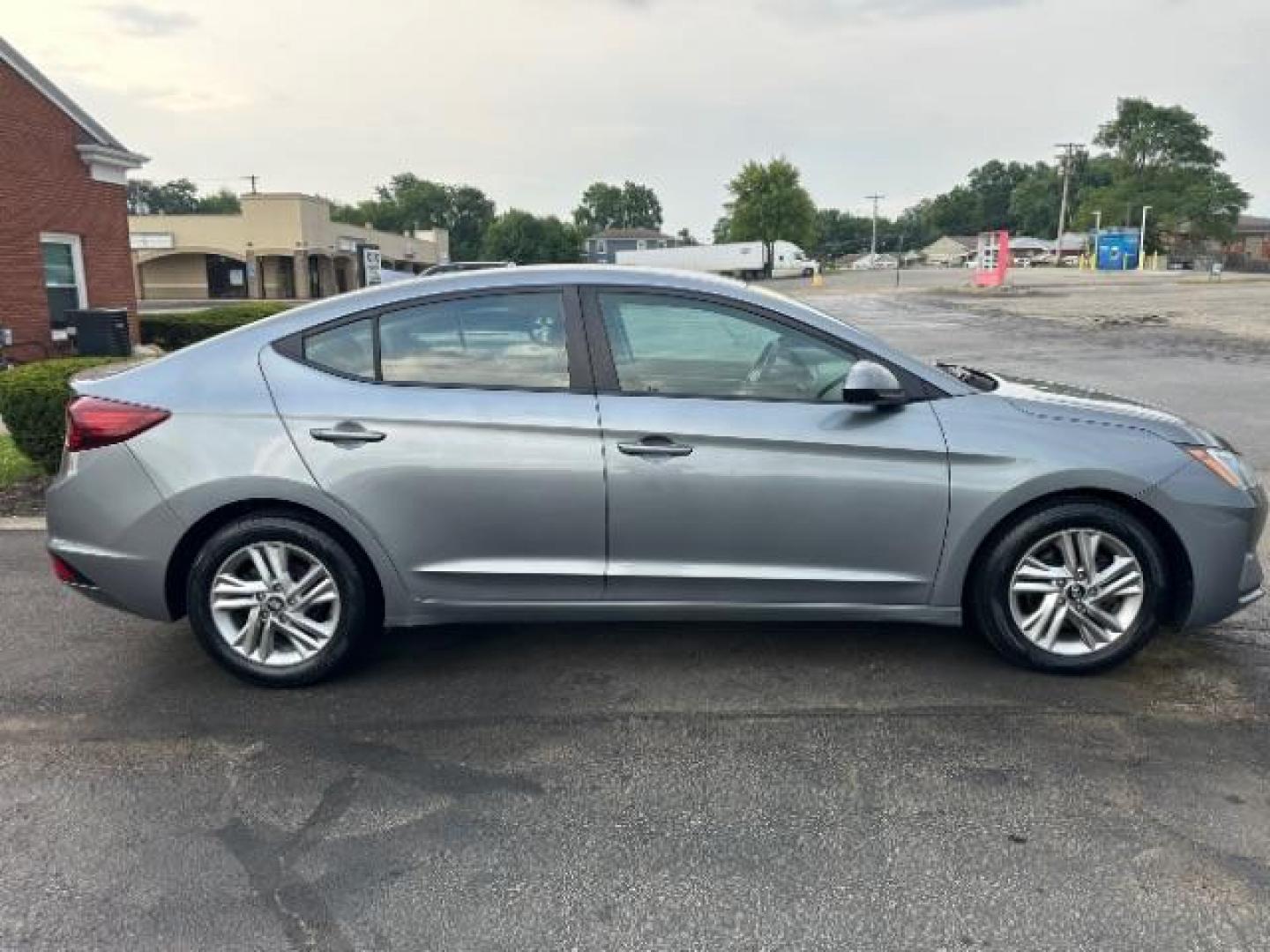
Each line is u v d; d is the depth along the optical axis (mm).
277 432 3607
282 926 2459
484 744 3375
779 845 2779
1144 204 92438
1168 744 3311
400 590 3715
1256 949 2342
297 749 3346
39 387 6832
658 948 2375
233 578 3740
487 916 2496
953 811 2932
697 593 3721
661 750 3318
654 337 3688
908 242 156625
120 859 2740
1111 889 2570
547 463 3586
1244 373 13211
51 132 14977
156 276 53375
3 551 5645
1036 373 13484
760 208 86125
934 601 3748
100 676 3938
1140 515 3699
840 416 3617
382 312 3723
